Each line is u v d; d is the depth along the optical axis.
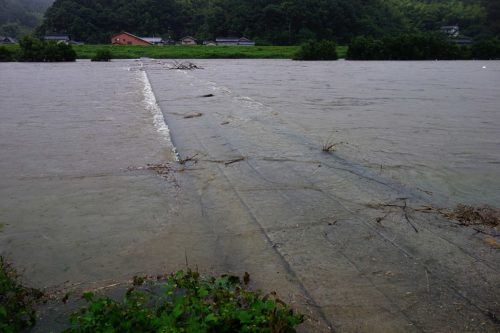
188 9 114.62
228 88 19.42
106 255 4.36
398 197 5.91
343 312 3.42
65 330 3.08
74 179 6.61
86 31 99.69
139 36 104.69
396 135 9.87
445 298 3.61
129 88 19.39
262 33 96.06
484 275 3.95
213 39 101.75
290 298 3.59
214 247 4.49
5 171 7.02
